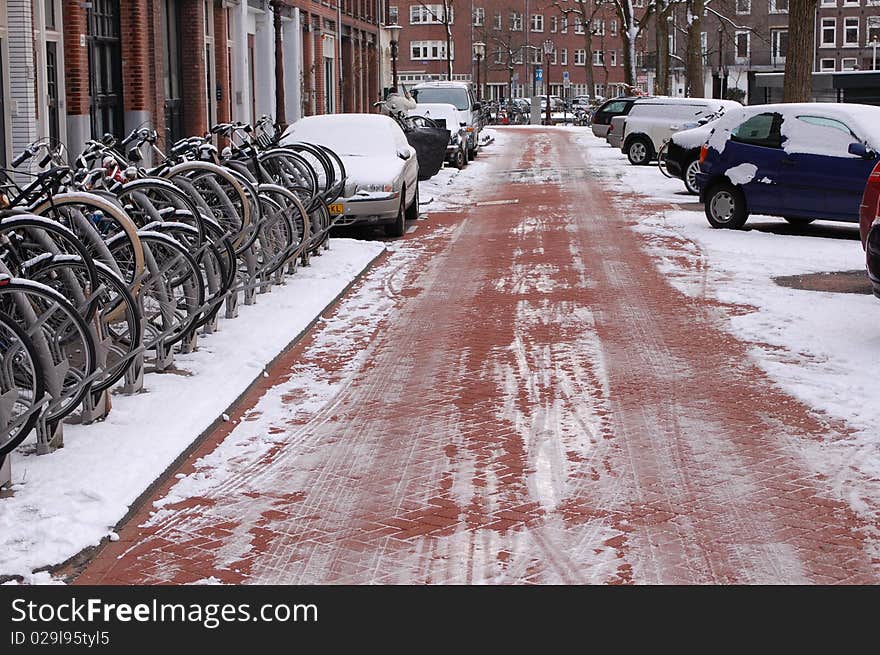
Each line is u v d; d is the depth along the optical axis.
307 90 40.06
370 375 9.35
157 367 9.01
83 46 20.11
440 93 40.91
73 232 7.49
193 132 27.23
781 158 17.70
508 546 5.79
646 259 15.39
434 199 24.72
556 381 9.05
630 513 6.22
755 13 84.62
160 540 5.91
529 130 63.28
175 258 8.88
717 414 8.10
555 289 13.16
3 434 6.17
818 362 9.53
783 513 6.21
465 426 7.88
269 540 5.90
